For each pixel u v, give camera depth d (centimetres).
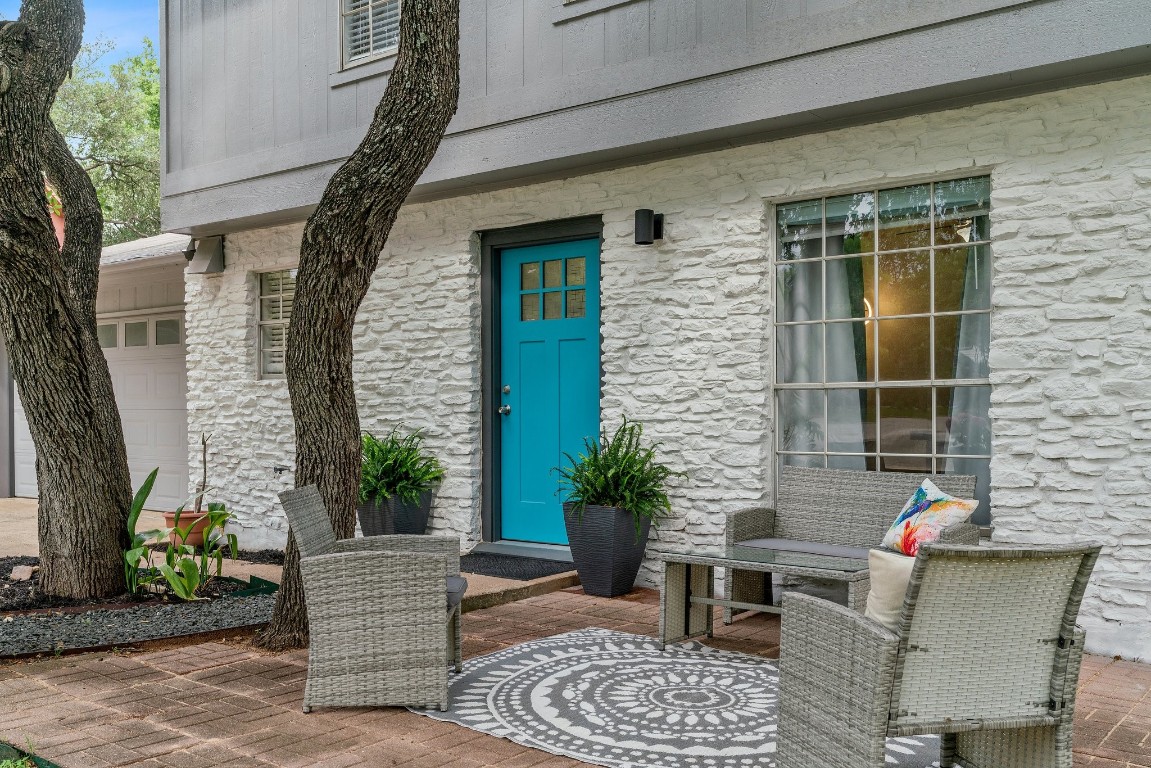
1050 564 257
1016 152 486
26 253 532
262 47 791
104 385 589
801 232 576
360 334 777
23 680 418
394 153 454
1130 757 327
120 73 2180
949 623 255
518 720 366
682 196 603
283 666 441
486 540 718
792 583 568
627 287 627
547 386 695
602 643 483
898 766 323
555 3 619
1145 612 451
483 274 723
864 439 554
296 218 805
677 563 479
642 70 578
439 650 380
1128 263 457
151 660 451
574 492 611
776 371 584
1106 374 463
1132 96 454
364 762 322
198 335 900
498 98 645
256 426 852
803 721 282
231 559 752
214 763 320
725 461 584
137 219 2255
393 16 725
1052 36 443
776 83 527
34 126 522
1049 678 269
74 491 568
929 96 492
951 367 524
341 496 468
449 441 723
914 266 536
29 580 625
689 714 373
